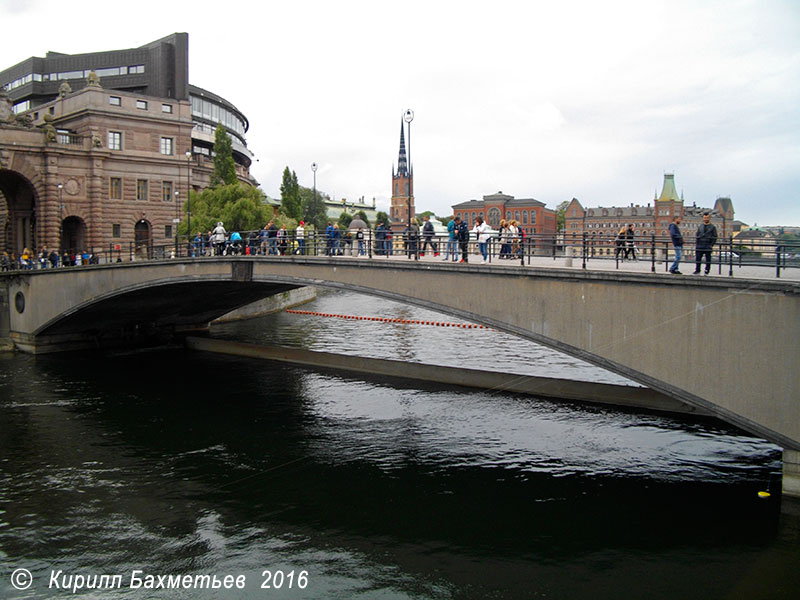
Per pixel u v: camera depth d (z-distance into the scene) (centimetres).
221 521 2056
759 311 1798
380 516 2070
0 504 2194
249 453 2652
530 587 1655
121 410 3281
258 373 4119
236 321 6738
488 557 1806
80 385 3825
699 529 1909
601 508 2078
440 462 2509
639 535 1897
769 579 1639
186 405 3372
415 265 2572
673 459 2461
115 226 6988
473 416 3058
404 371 3888
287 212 10869
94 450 2703
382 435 2838
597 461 2466
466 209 17212
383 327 6203
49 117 6581
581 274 2100
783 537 1834
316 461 2544
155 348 5081
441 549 1856
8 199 6938
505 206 16762
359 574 1739
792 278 1891
